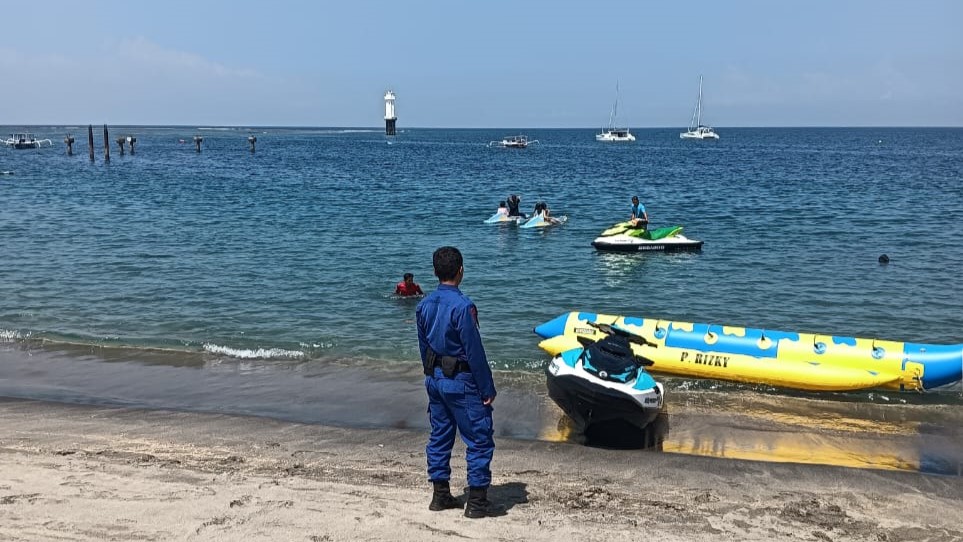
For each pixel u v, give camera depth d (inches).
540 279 684.1
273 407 361.7
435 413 217.6
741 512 236.7
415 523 213.0
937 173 2113.7
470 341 204.7
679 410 365.4
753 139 7012.8
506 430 335.9
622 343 340.8
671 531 217.6
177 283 647.1
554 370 335.6
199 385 396.2
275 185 1665.8
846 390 384.8
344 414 352.5
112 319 530.6
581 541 206.1
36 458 269.1
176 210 1167.0
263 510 220.2
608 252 820.0
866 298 608.1
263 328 513.7
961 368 372.8
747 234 952.3
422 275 695.1
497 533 208.4
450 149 4207.7
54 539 197.3
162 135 7224.4
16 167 2219.5
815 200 1352.1
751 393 390.6
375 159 2992.1
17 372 414.3
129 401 367.6
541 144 5403.5
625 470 277.0
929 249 831.7
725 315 560.1
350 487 243.1
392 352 461.7
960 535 224.8
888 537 221.5
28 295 596.4
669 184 1760.6
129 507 220.8
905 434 338.0
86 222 1010.1
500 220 1051.3
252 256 779.4
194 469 260.2
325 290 628.1
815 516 235.9
